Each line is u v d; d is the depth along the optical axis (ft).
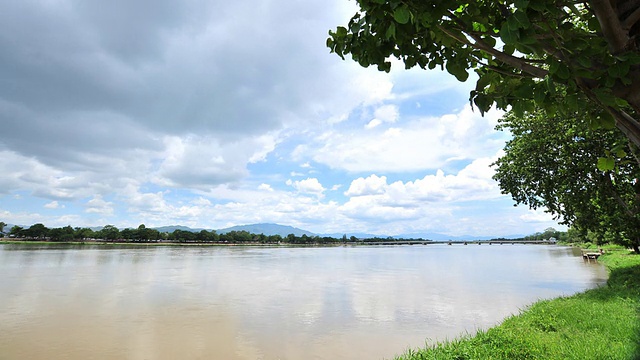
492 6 8.78
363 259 233.35
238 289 92.53
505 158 67.36
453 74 9.46
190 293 85.25
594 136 48.98
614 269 93.86
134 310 66.64
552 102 8.32
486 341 32.53
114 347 46.39
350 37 10.53
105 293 83.87
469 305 71.26
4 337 49.57
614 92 7.48
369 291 89.86
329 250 423.23
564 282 100.68
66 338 49.62
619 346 27.66
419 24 8.96
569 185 56.54
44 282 98.32
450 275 127.65
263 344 47.83
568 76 7.30
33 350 44.86
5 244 334.65
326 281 110.32
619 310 41.09
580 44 7.50
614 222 65.92
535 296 79.82
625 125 7.85
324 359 42.34
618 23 6.95
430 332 52.47
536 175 60.64
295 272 138.41
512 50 8.22
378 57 9.79
